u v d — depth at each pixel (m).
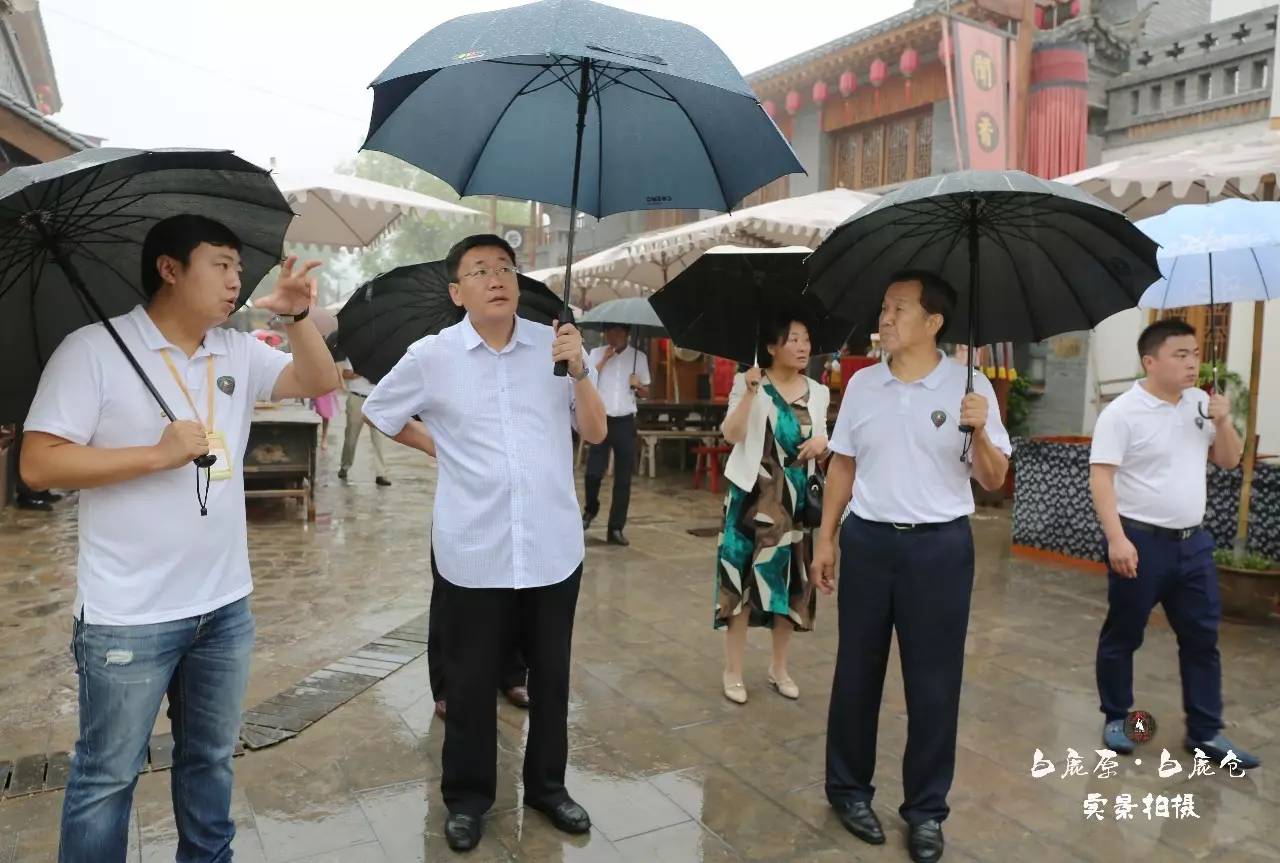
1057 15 10.75
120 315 2.21
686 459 11.97
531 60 2.82
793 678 4.31
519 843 2.82
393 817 2.95
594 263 9.85
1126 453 3.40
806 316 3.84
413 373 2.71
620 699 4.01
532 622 2.86
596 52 2.04
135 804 2.96
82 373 1.95
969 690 4.14
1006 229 2.75
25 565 6.07
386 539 7.26
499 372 2.71
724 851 2.81
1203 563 3.40
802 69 12.39
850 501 3.11
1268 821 3.02
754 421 3.85
